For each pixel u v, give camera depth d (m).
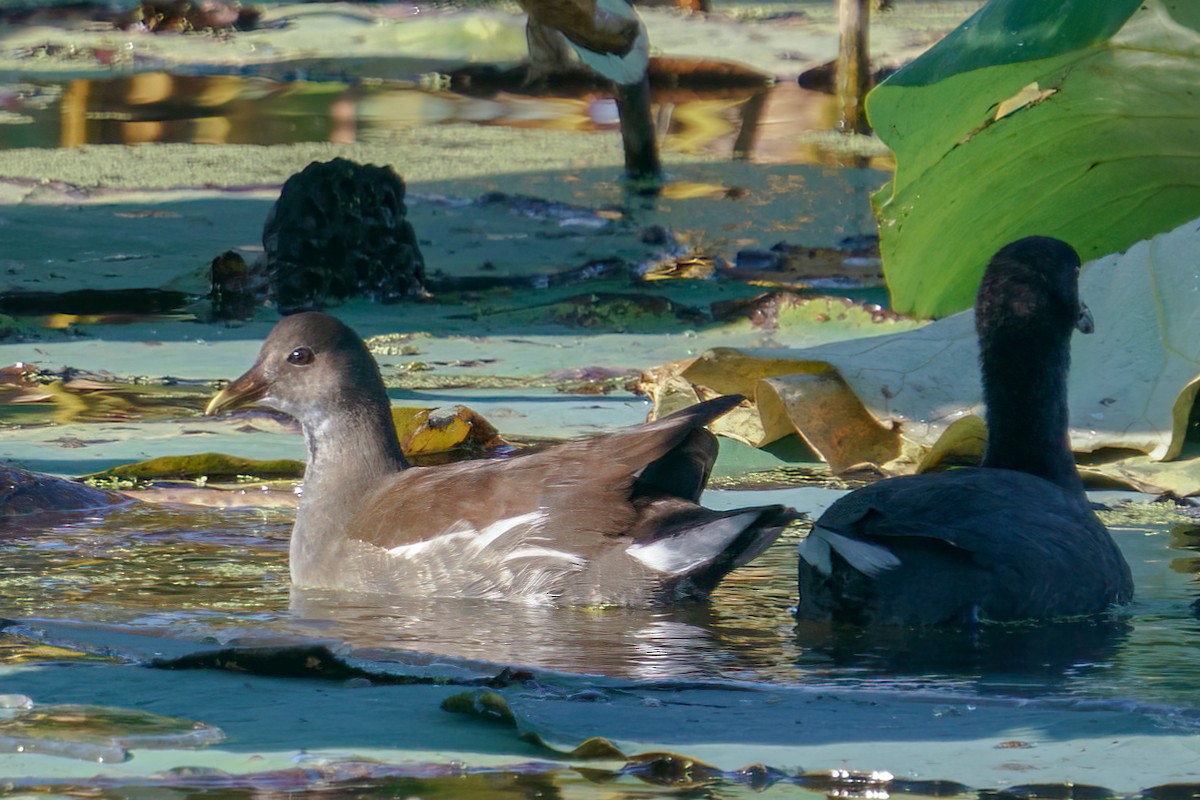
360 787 5.79
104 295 18.70
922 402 12.30
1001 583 8.34
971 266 16.11
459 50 39.38
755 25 40.81
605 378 15.11
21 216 23.02
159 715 6.56
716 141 29.69
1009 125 15.10
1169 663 7.70
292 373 9.77
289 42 40.81
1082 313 9.73
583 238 21.75
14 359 15.84
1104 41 13.70
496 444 12.53
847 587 8.48
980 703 6.96
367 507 9.54
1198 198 15.64
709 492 11.51
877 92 14.34
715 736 6.41
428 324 17.66
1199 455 12.23
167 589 9.23
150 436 12.98
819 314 17.11
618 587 8.95
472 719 6.64
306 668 7.37
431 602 9.12
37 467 11.91
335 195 18.83
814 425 12.26
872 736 6.41
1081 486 9.75
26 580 9.33
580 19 18.12
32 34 42.56
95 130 30.67
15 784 5.77
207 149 28.72
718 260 20.31
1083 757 6.12
